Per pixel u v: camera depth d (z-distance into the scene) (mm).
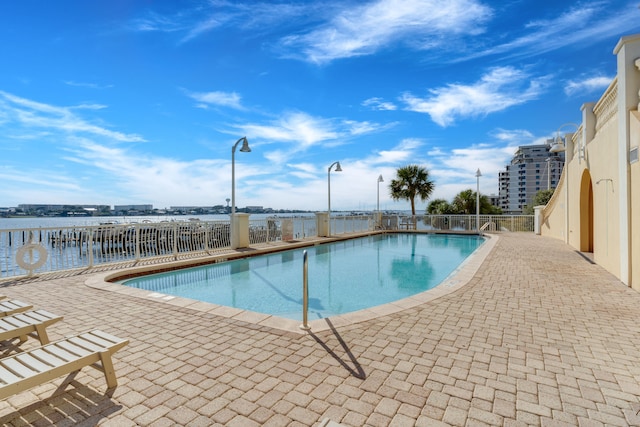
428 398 2416
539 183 78125
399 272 9508
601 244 7762
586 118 9070
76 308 4762
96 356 2531
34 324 3182
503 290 5668
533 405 2324
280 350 3283
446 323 4031
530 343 3424
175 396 2471
